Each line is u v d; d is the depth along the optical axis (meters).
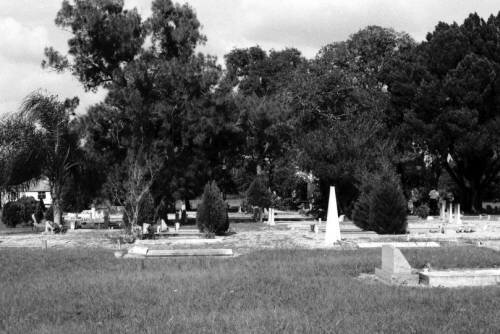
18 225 45.66
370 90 60.31
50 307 11.53
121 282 14.47
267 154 64.19
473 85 53.06
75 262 19.22
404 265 14.51
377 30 63.66
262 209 53.06
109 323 10.03
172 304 11.67
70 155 39.72
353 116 53.62
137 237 28.02
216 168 50.56
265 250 23.05
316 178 47.22
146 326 9.74
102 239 29.48
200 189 48.44
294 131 61.28
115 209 44.28
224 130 45.00
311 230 33.75
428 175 59.12
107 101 41.41
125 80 41.31
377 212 28.86
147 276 15.51
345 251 22.23
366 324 9.84
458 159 59.59
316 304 11.53
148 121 42.00
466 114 52.38
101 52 41.91
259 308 11.16
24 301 12.16
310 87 61.31
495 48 55.91
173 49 43.75
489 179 60.59
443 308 11.13
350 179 43.09
